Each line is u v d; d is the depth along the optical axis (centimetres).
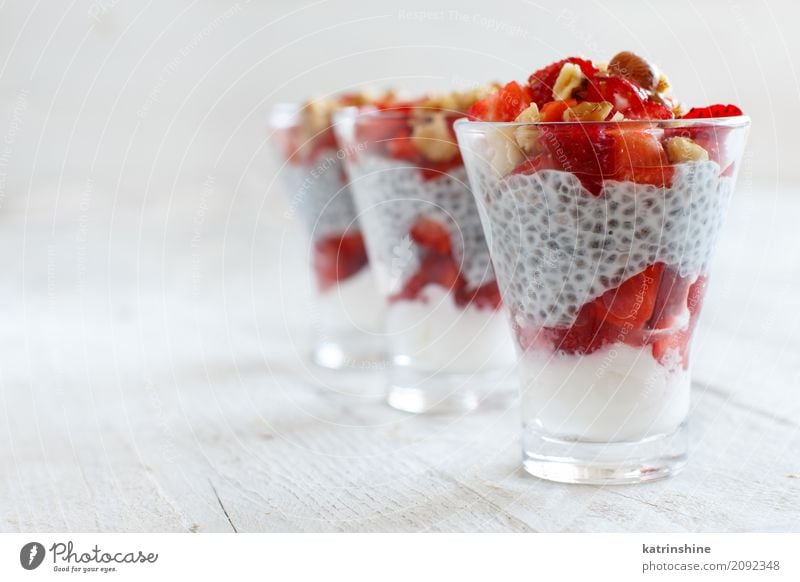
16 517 40
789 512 38
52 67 100
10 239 92
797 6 95
